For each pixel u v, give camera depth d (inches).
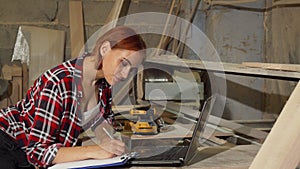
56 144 57.6
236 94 133.7
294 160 38.5
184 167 57.2
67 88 57.1
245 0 134.0
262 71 64.2
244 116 134.7
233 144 73.9
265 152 39.5
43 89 57.0
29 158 56.7
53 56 136.1
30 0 138.3
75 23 140.1
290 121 39.1
